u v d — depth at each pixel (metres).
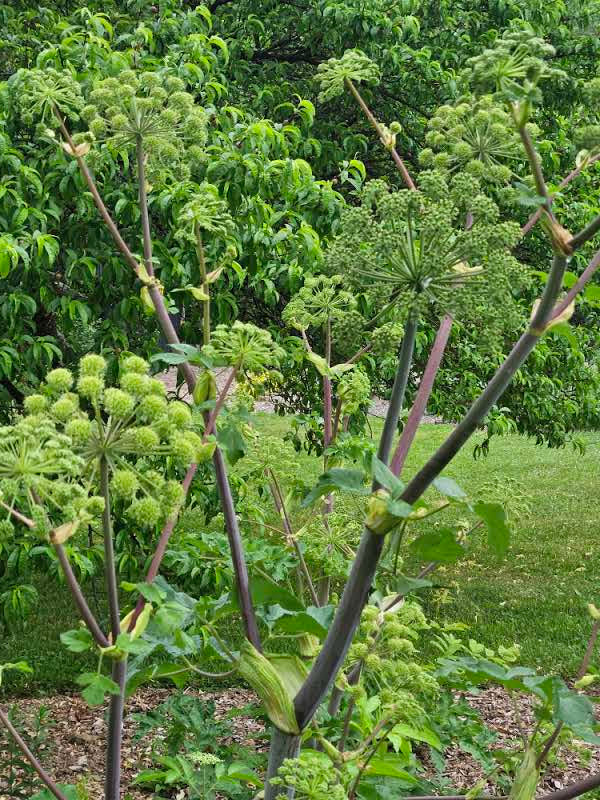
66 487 1.28
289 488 2.54
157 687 5.88
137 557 5.11
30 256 4.39
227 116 5.91
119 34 6.47
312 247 4.72
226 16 7.50
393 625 1.92
